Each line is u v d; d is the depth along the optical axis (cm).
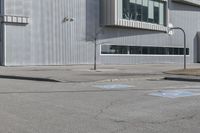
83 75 2555
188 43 7081
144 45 5884
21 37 4097
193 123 877
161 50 6309
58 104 1180
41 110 1059
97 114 996
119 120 910
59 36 4494
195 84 2003
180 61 6781
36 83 2002
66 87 1758
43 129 803
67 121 895
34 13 4212
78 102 1228
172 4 6594
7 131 786
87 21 4872
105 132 777
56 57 4459
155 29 5972
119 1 5072
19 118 933
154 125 850
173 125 852
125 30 5478
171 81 2242
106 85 1897
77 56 4738
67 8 4588
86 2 4850
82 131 785
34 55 4219
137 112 1034
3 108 1093
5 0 3947
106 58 5147
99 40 5034
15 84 1925
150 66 4709
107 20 5022
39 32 4272
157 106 1152
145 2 5734
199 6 7306
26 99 1297
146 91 1594
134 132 777
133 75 2609
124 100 1287
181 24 6869
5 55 3969
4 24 3966
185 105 1177
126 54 5506
